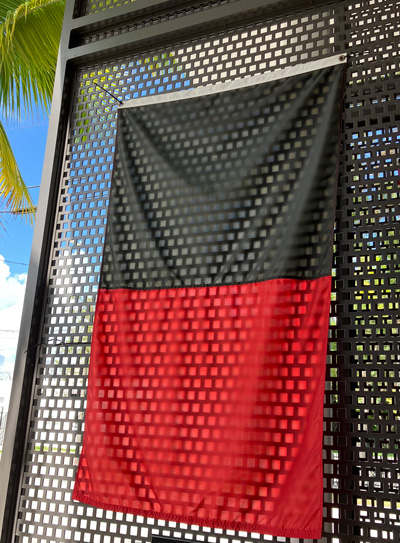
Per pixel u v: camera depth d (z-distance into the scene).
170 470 1.97
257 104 2.19
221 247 2.11
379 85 2.01
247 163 2.14
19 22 4.12
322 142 1.97
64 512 2.26
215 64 2.42
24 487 2.37
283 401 1.82
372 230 1.90
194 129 2.31
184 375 2.04
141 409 2.10
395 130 1.98
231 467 1.86
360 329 1.85
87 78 2.79
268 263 1.98
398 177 1.90
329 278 1.83
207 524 1.85
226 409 1.92
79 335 2.43
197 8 2.56
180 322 2.11
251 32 2.42
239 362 1.94
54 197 2.68
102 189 2.56
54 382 2.45
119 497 2.04
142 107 2.47
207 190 2.20
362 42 2.17
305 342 1.83
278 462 1.78
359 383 1.80
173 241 2.22
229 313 2.01
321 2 2.22
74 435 2.34
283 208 2.00
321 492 1.69
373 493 1.70
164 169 2.33
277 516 1.74
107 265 2.35
